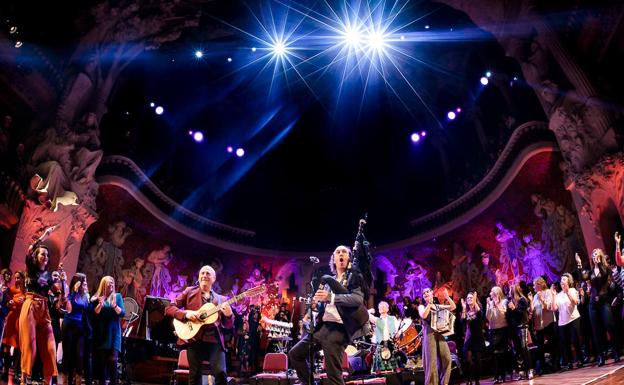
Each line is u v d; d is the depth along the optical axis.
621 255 9.30
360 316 4.70
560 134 15.35
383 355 10.45
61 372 7.58
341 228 29.36
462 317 10.52
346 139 31.05
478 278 22.53
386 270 27.25
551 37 15.66
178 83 26.42
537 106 18.44
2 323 8.23
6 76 14.38
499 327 10.29
